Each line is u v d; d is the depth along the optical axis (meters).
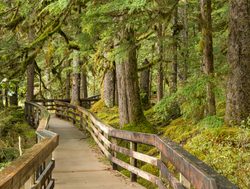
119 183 9.20
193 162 4.22
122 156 12.17
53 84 42.59
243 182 6.82
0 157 13.89
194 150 8.73
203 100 9.82
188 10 17.03
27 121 23.28
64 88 41.09
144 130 14.47
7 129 18.89
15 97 33.22
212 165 7.54
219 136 8.52
